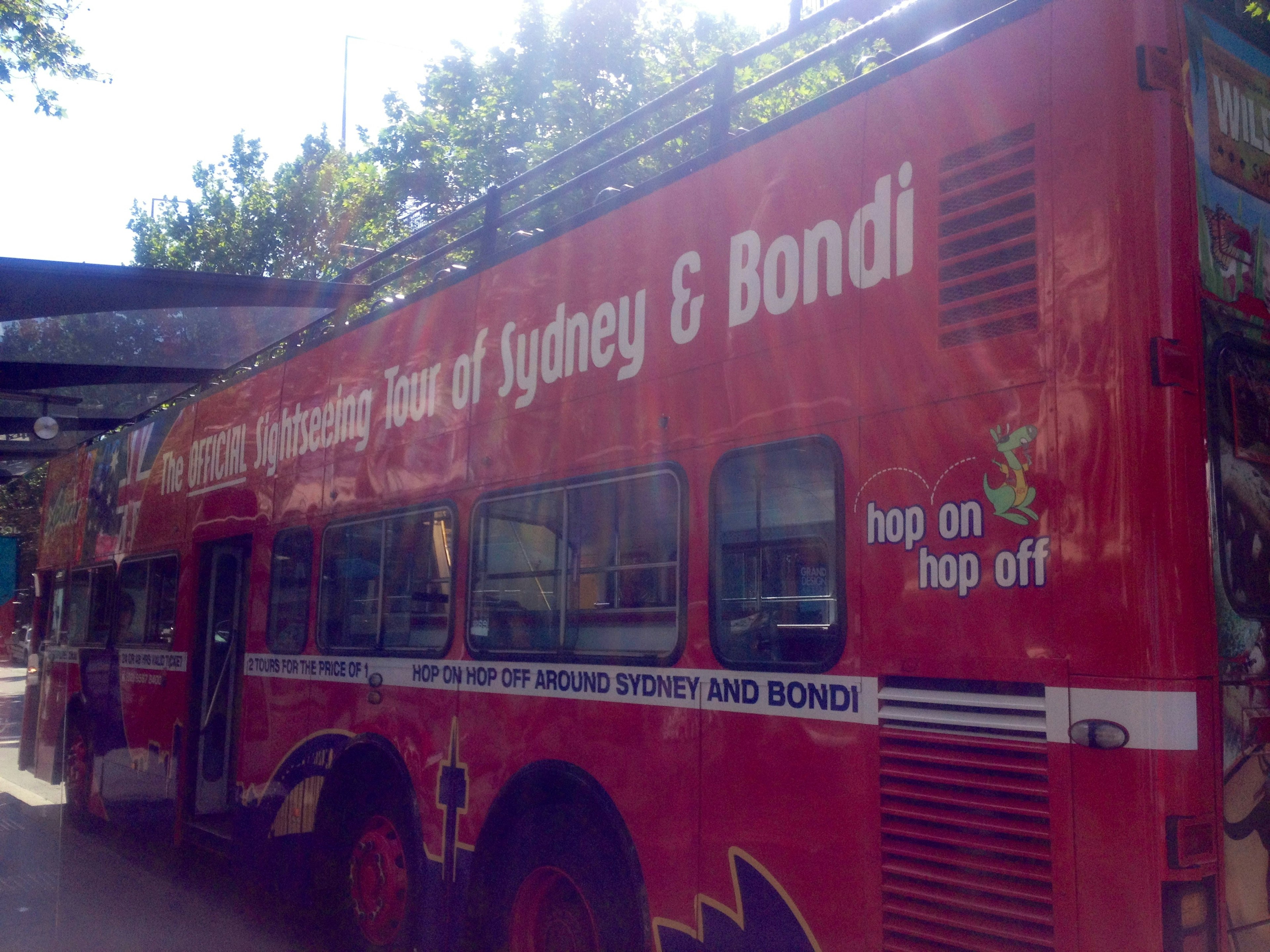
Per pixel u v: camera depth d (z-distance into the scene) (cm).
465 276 538
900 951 296
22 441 1186
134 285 781
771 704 342
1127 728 254
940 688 294
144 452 958
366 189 2088
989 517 287
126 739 902
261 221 2630
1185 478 265
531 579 462
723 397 377
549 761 436
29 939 650
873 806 307
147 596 899
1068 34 293
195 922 687
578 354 451
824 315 343
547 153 1598
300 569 660
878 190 333
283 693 659
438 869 497
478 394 514
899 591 307
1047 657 270
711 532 374
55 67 1348
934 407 305
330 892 601
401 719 539
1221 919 255
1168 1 289
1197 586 263
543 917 448
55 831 1035
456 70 1827
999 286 296
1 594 1539
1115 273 273
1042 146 293
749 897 342
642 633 399
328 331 667
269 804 658
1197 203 289
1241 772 268
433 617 527
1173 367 267
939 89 321
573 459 446
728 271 383
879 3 414
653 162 1466
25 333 820
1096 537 265
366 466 604
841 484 328
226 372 840
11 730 1998
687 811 369
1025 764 272
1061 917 261
